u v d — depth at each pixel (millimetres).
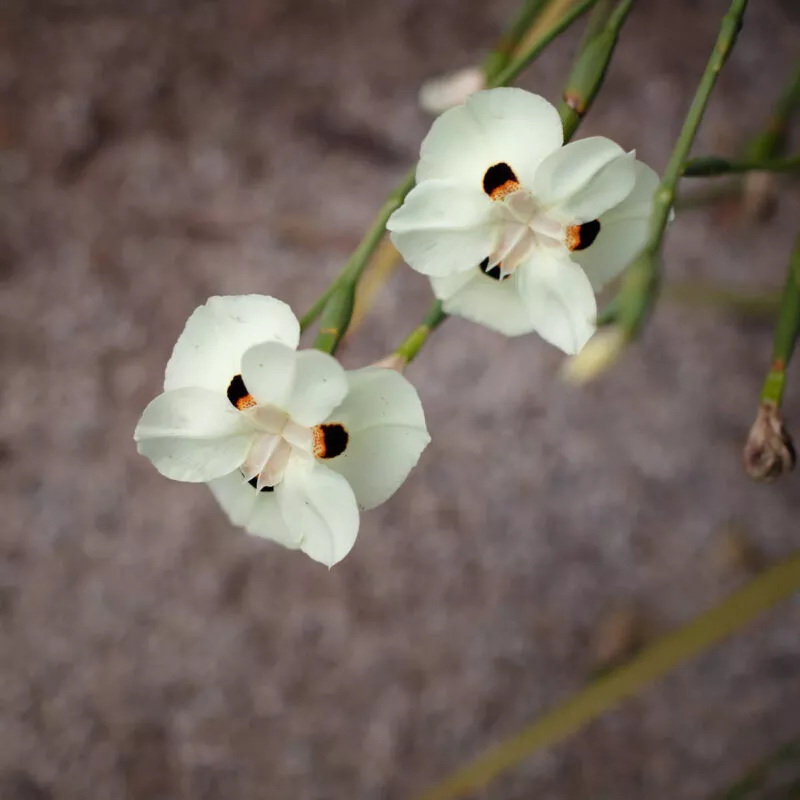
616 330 531
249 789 950
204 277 1041
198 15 1080
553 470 1020
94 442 1008
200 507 999
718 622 648
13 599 981
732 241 1043
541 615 992
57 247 1036
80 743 952
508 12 1091
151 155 1060
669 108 1078
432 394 1023
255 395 492
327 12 1091
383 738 961
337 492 490
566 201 497
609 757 955
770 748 947
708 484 1019
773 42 1096
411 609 989
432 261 500
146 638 979
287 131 1071
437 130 499
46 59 1061
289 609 986
